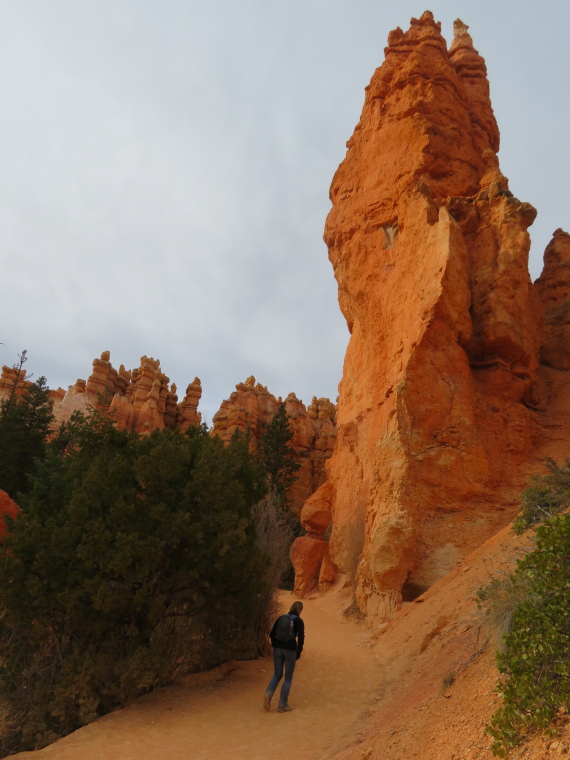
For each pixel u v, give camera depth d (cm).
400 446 1794
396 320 2180
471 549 1634
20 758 702
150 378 7081
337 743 718
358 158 2769
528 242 2073
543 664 385
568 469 1180
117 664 923
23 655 933
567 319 2311
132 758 695
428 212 2128
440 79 2531
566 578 444
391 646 1296
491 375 1970
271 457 4853
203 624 1100
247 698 961
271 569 1386
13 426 2995
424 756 424
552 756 300
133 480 1077
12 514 1435
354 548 2450
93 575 953
